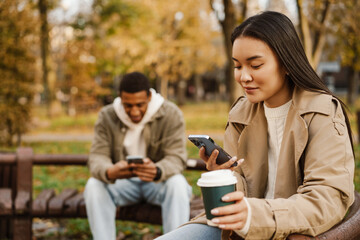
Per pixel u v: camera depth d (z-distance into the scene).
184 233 1.82
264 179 2.08
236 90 12.53
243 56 1.83
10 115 11.34
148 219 3.26
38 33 11.84
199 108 31.12
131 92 3.19
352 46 13.53
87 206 3.08
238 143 2.10
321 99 1.84
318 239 1.59
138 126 3.35
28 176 3.77
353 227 1.70
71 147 11.69
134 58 24.53
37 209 3.48
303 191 1.73
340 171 1.71
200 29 26.52
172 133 3.36
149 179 3.07
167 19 25.38
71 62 21.09
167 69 27.55
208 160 2.04
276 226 1.59
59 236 4.47
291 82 1.97
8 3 11.09
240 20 12.17
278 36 1.80
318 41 11.68
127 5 23.50
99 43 23.64
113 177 3.08
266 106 2.02
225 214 1.55
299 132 1.85
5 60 11.12
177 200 3.04
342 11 13.19
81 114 22.14
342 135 1.77
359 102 28.30
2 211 3.49
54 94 22.48
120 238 4.29
